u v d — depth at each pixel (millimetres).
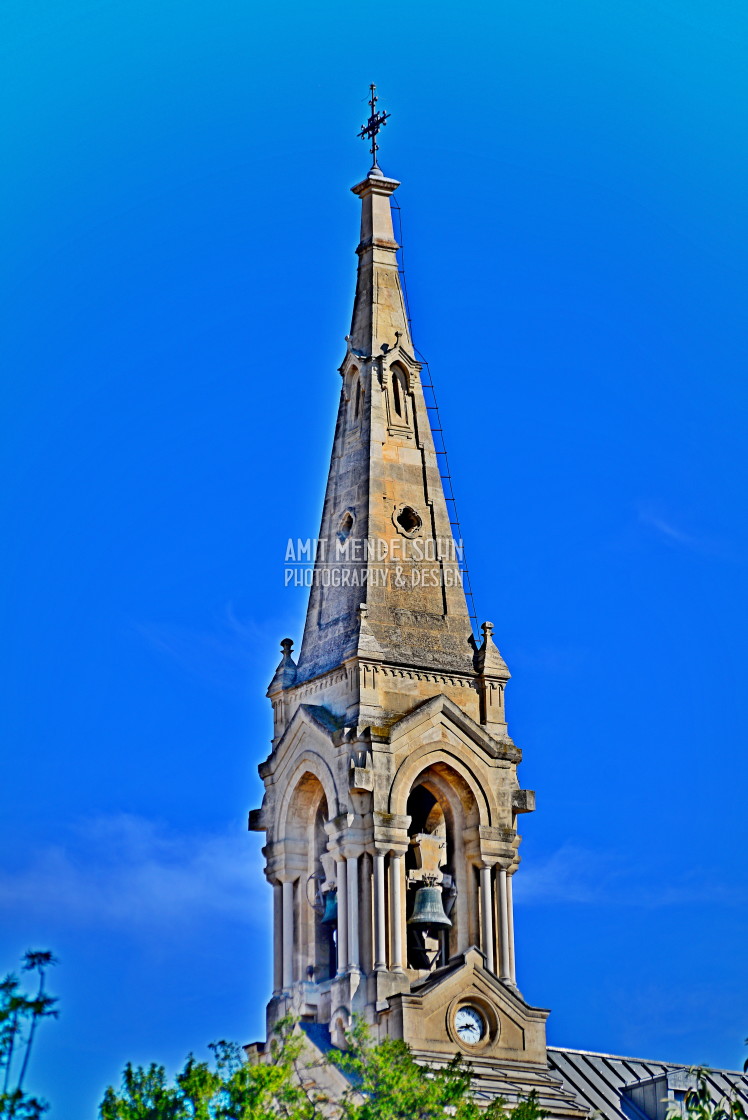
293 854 115250
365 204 123938
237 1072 99750
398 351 120625
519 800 114750
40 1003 87000
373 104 125625
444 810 114625
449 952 112875
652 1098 119938
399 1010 107875
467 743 114312
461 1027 109750
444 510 118875
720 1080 124875
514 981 112312
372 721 112562
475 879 113250
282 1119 101562
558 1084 110125
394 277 122750
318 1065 108750
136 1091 99312
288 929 114250
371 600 115188
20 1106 85750
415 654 114875
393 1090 99625
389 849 110750
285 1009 112875
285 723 117125
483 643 117000
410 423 119938
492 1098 106750
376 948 109500
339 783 112125
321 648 116688
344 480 119000
